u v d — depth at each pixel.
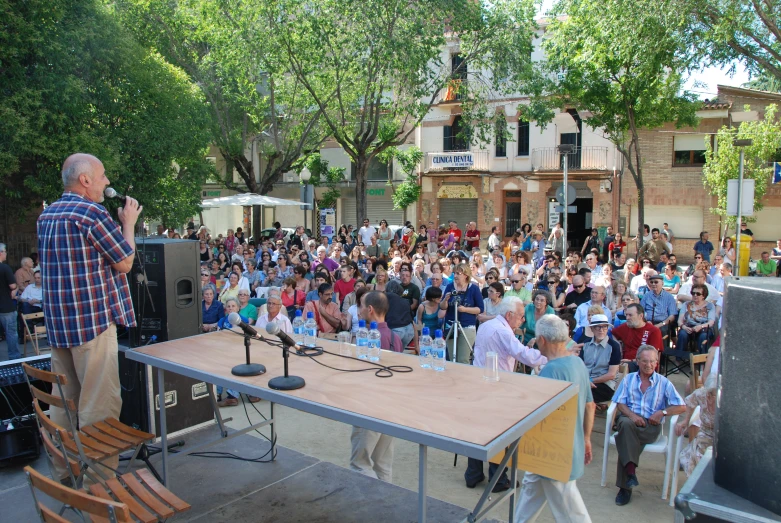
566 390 3.27
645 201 24.36
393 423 2.72
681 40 14.27
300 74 18.00
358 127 24.89
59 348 4.06
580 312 8.16
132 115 13.00
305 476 4.73
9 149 10.37
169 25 18.31
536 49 24.72
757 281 1.81
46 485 2.55
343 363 3.83
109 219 3.90
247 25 16.78
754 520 1.65
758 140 18.59
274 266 13.88
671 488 4.99
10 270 9.20
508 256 18.11
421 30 16.48
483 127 20.81
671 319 8.87
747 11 13.07
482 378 3.47
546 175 25.34
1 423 4.79
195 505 4.28
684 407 5.00
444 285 10.44
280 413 6.88
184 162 14.84
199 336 4.62
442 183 27.88
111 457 4.06
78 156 3.95
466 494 4.98
